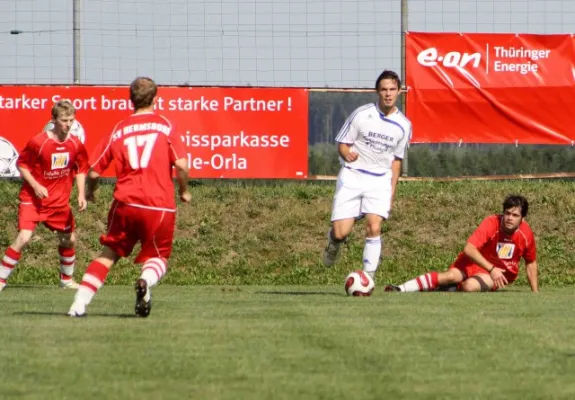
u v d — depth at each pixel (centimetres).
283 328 2702
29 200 4312
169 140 2916
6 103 6203
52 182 4350
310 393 1805
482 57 6444
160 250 2944
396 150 4059
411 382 1923
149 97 2956
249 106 6291
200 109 6262
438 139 6444
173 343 2403
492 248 4403
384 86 3978
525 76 6462
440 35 6425
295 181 6469
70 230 4525
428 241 5919
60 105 4291
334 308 3319
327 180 6425
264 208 6150
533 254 4478
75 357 2189
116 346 2352
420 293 4197
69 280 4638
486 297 3938
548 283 5388
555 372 2047
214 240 5866
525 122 6475
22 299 3794
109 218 2934
